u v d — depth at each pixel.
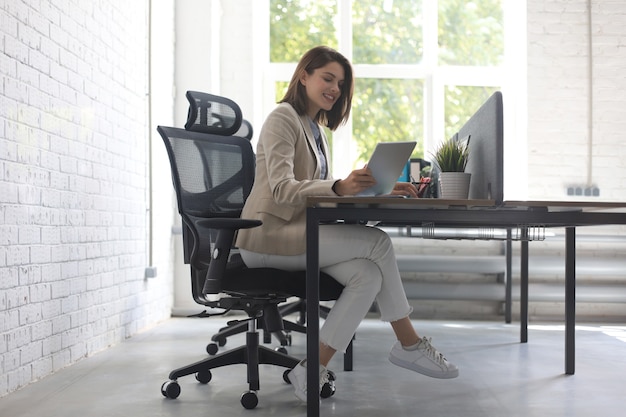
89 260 3.69
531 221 2.33
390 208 2.27
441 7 6.04
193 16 5.59
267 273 2.50
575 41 5.73
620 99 5.72
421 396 2.81
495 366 3.51
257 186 2.61
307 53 2.71
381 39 6.02
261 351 2.83
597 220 2.35
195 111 3.10
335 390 2.85
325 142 2.86
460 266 5.52
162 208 5.21
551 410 2.61
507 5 6.03
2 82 2.71
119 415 2.50
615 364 3.61
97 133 3.81
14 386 2.86
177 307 5.55
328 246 2.42
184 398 2.76
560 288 5.55
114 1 4.09
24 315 2.93
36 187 3.03
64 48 3.34
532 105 5.72
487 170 2.72
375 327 4.99
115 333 4.13
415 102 6.00
